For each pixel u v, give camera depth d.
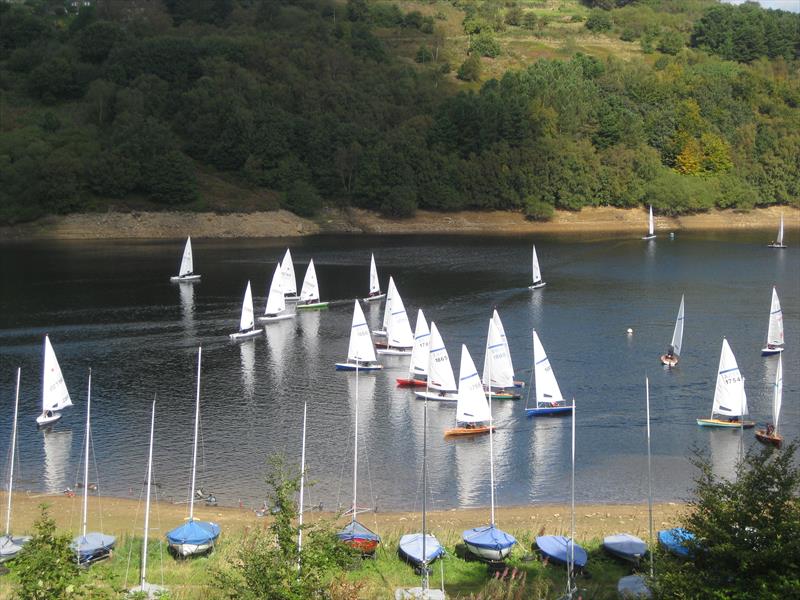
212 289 173.00
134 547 62.09
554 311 151.75
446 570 57.94
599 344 128.38
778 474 44.09
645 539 62.94
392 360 122.31
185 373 115.25
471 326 140.38
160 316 148.75
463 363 91.50
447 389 103.94
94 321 144.12
